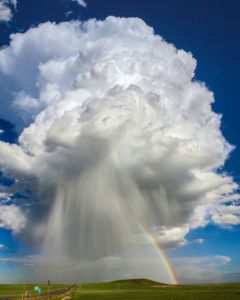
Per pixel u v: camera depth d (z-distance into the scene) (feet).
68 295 399.03
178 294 436.76
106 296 400.47
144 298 377.30
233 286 638.53
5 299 315.78
